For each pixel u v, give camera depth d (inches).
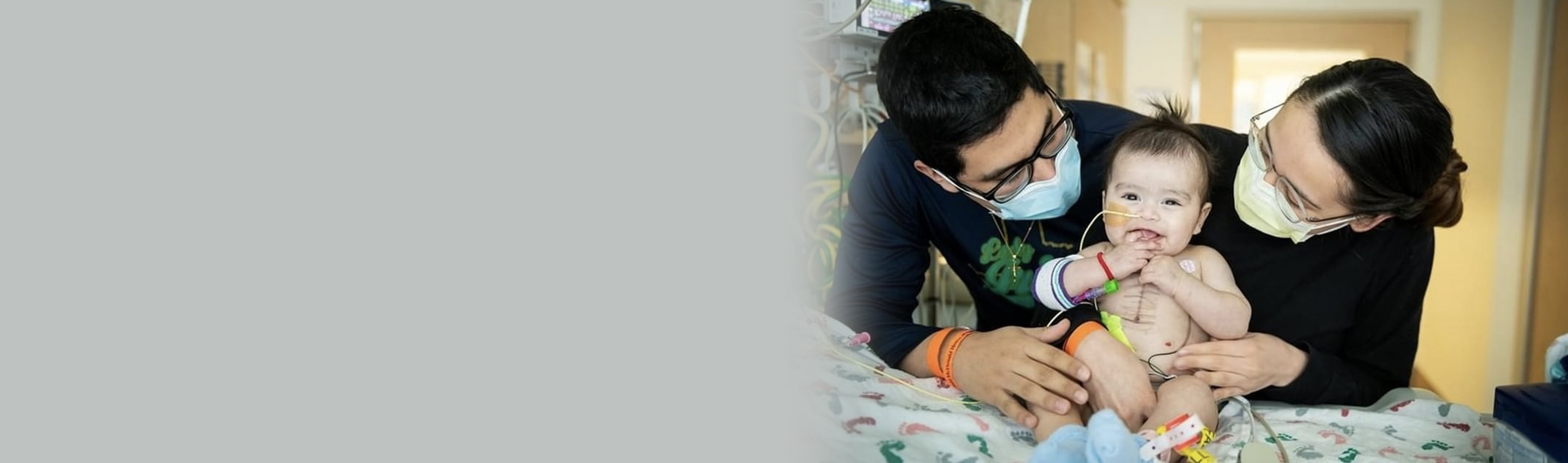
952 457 35.9
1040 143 40.8
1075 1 136.4
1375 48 149.8
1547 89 123.7
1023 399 39.8
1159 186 45.0
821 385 39.7
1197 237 49.1
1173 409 39.3
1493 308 130.8
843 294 53.5
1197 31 157.6
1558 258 119.0
